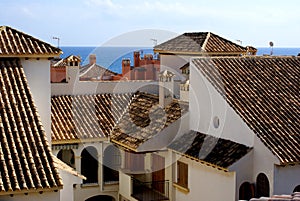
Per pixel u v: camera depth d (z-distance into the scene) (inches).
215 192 893.8
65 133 1047.0
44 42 861.2
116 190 1088.2
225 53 1229.1
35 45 847.7
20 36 870.4
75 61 1187.3
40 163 642.2
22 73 796.0
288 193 823.7
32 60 834.8
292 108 932.6
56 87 1170.6
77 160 1048.8
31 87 837.8
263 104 929.5
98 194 1078.4
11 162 633.6
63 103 1145.4
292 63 1085.1
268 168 822.5
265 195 832.3
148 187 1042.1
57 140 1021.8
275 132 860.0
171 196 1002.1
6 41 847.7
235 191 847.1
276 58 1093.1
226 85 967.0
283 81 1014.4
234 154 868.0
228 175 860.0
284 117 903.7
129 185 1033.5
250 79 1000.9
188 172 967.0
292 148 829.8
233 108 906.7
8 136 672.4
